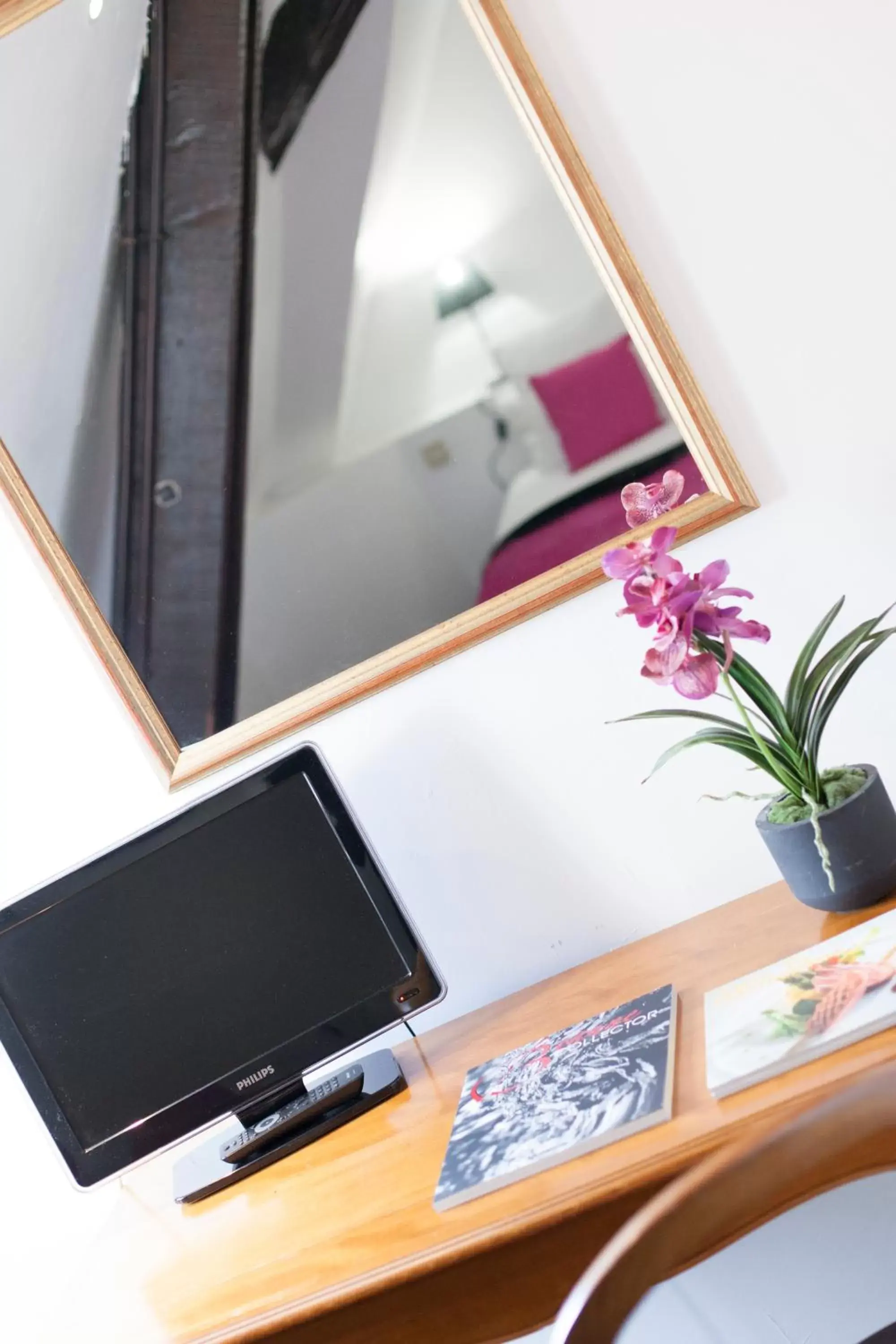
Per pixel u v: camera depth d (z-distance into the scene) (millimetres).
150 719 1336
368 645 1303
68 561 1336
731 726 1206
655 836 1290
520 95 1199
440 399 1266
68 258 1317
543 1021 1176
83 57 1289
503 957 1339
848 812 1037
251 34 1261
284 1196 1075
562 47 1211
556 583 1251
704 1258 573
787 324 1206
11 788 1416
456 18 1215
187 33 1270
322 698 1306
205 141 1279
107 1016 1249
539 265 1230
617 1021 1052
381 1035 1368
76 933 1251
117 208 1303
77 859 1404
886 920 1000
